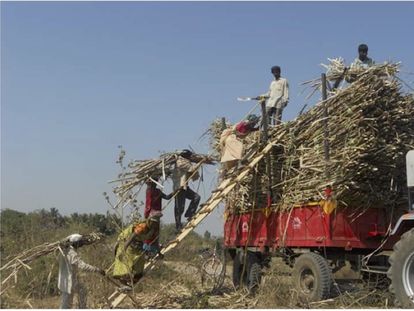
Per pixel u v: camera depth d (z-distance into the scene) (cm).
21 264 798
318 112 935
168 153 1028
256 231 1094
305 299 902
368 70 884
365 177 902
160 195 996
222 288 1175
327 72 935
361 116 873
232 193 1160
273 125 1057
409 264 744
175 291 1111
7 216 1500
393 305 859
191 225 980
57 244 796
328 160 900
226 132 1095
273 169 1032
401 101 905
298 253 984
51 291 1076
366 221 931
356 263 936
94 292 940
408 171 829
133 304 980
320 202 915
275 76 1200
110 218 960
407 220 822
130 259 919
